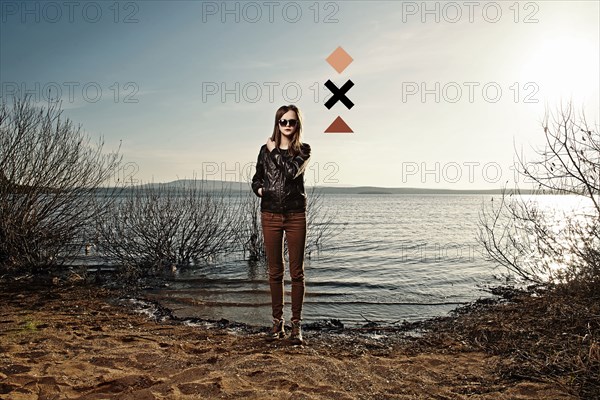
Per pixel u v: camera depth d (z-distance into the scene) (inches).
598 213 215.6
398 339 204.2
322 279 368.5
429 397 130.1
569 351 152.8
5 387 125.7
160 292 301.1
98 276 340.8
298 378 140.6
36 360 150.9
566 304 207.3
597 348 131.9
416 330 220.8
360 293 313.7
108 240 389.1
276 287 192.2
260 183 188.1
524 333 193.2
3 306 246.5
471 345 189.3
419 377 148.0
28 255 342.0
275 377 140.7
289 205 182.4
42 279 327.3
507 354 171.8
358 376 146.1
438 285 343.9
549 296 241.4
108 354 159.9
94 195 377.1
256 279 348.5
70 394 124.2
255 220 443.5
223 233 442.6
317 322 232.7
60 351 163.3
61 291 293.7
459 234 825.5
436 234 832.9
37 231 348.5
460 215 1743.4
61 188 351.9
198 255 426.6
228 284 330.0
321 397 126.6
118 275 350.9
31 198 340.8
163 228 397.1
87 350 165.2
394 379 145.8
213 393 127.0
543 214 248.4
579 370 130.6
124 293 296.0
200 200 425.7
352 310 265.6
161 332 202.7
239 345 182.5
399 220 1373.0
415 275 389.4
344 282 353.4
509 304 267.7
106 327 208.8
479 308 264.4
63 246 371.9
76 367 145.0
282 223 184.9
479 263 454.6
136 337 188.9
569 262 231.9
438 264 452.4
